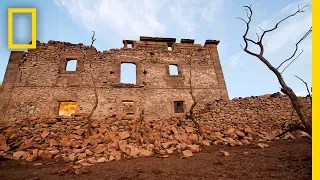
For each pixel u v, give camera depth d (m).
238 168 4.41
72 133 8.17
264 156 5.51
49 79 12.62
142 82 14.00
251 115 10.98
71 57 13.61
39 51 13.28
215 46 16.78
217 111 11.16
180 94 14.12
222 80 15.23
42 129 8.11
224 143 8.37
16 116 11.20
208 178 3.78
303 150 5.88
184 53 15.88
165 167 4.86
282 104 11.56
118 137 7.84
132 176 4.12
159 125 9.41
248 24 5.44
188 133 8.95
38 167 5.21
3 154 6.18
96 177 4.12
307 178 3.40
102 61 14.02
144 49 15.27
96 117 12.14
